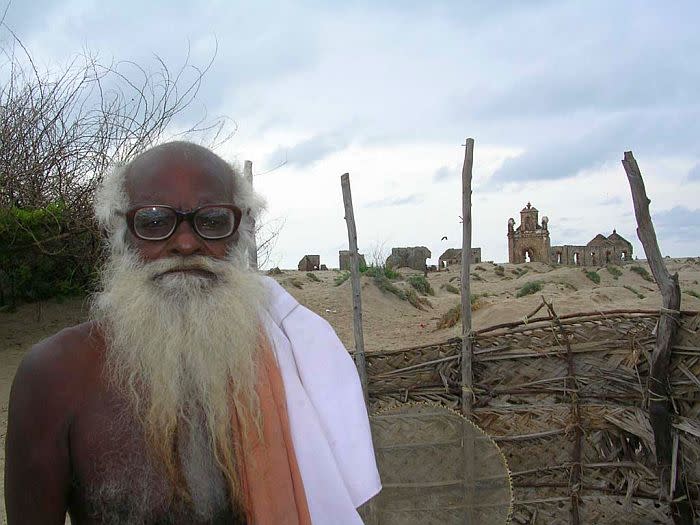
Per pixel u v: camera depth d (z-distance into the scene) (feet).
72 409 4.43
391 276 66.39
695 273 112.27
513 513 13.84
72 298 31.35
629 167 13.25
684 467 13.11
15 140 30.58
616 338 13.82
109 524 4.35
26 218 28.89
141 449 4.39
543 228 194.39
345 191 16.11
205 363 4.50
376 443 12.50
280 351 4.99
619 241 212.43
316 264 129.39
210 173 4.86
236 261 5.00
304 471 4.72
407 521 12.15
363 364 15.39
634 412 13.51
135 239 4.83
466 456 12.39
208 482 4.43
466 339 14.57
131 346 4.52
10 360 25.66
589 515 13.69
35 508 4.39
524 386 14.32
